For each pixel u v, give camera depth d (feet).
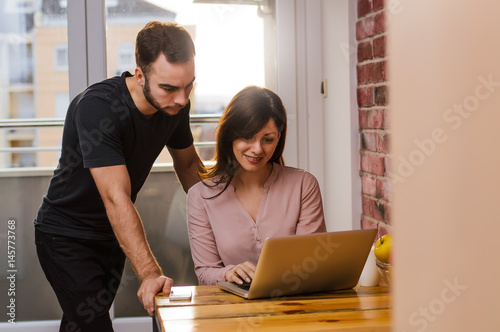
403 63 0.94
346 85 7.94
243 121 5.18
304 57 8.39
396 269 0.99
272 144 5.34
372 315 3.45
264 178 5.64
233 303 3.84
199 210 5.53
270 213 5.51
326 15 8.21
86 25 7.93
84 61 7.96
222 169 5.52
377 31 7.05
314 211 5.65
